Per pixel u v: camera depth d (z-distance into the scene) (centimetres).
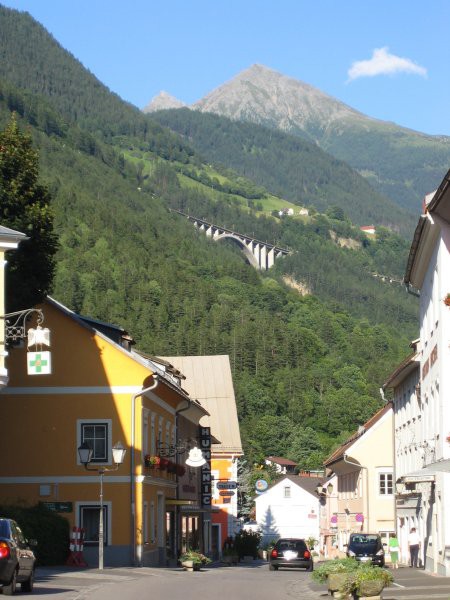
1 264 3225
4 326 3177
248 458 15525
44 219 3844
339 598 2623
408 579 3775
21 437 4509
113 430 4497
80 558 4097
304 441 17162
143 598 2478
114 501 4456
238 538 6838
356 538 5366
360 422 18212
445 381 3675
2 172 3850
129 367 4534
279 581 3684
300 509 12494
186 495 5959
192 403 5791
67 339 4569
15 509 3866
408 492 5697
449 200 3266
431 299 4112
